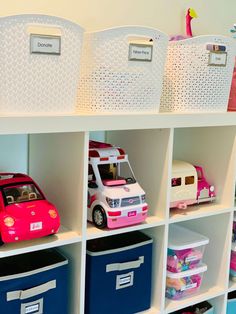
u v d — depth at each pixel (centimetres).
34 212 143
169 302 185
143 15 202
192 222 212
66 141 158
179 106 177
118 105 158
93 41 152
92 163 161
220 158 195
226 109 188
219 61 179
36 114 142
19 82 138
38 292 148
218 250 200
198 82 177
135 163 186
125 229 162
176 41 174
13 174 161
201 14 220
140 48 157
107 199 157
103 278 162
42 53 139
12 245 143
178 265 185
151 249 175
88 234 155
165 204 173
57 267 152
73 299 161
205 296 192
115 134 196
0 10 168
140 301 174
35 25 137
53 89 144
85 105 159
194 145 206
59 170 164
